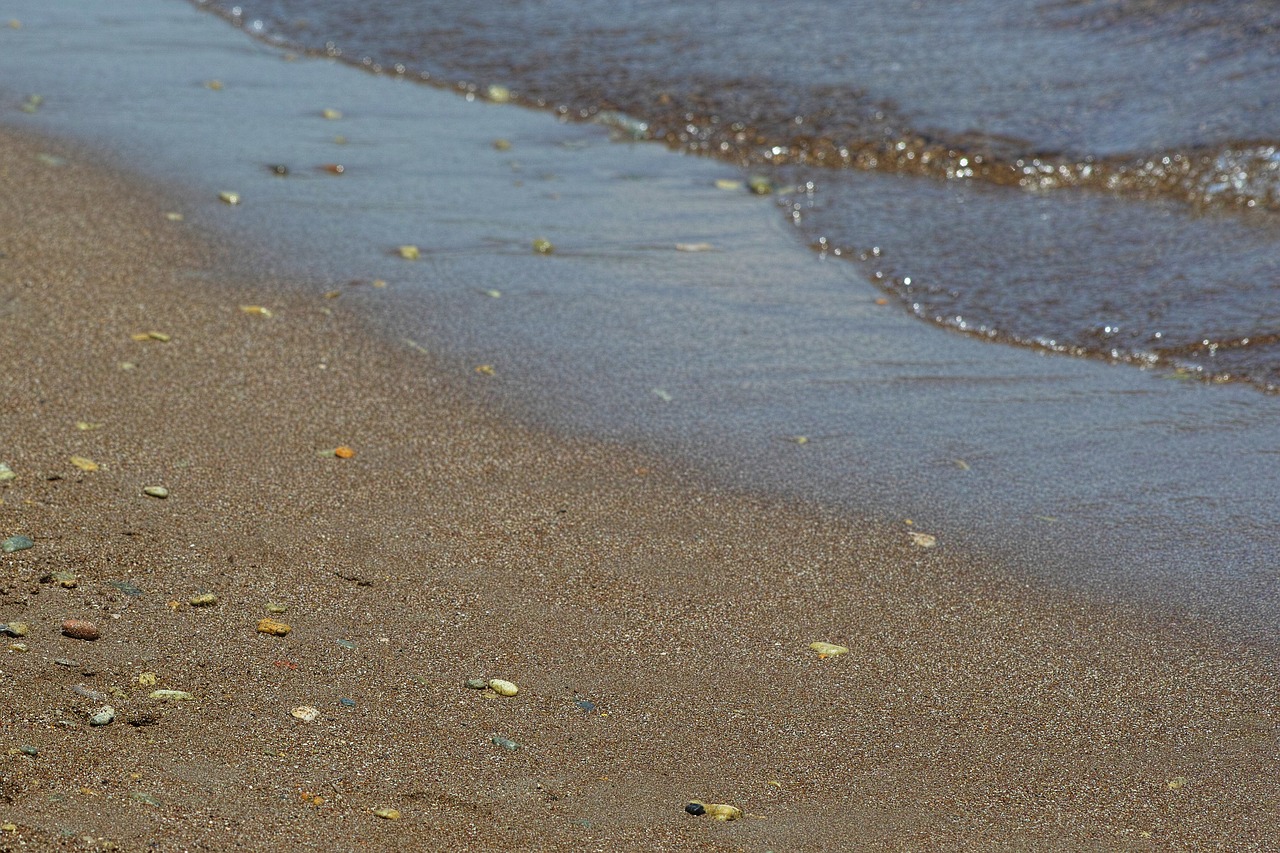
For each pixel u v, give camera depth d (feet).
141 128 35.17
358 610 15.92
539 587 16.80
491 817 12.65
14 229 27.40
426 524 17.99
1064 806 13.58
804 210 31.78
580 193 32.40
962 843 12.94
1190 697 15.43
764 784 13.58
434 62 43.39
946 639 16.35
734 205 32.04
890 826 13.10
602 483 19.45
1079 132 35.53
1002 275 27.94
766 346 24.36
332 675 14.64
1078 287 27.35
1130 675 15.80
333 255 27.45
